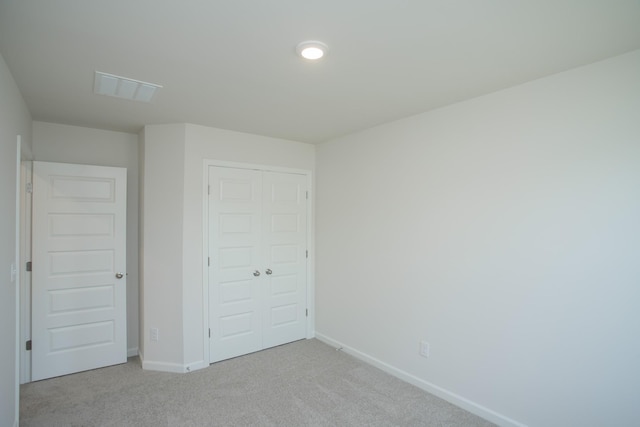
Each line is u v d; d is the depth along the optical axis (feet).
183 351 10.70
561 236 7.04
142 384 9.85
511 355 7.80
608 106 6.44
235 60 6.46
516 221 7.71
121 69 6.85
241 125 11.03
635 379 6.16
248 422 8.05
